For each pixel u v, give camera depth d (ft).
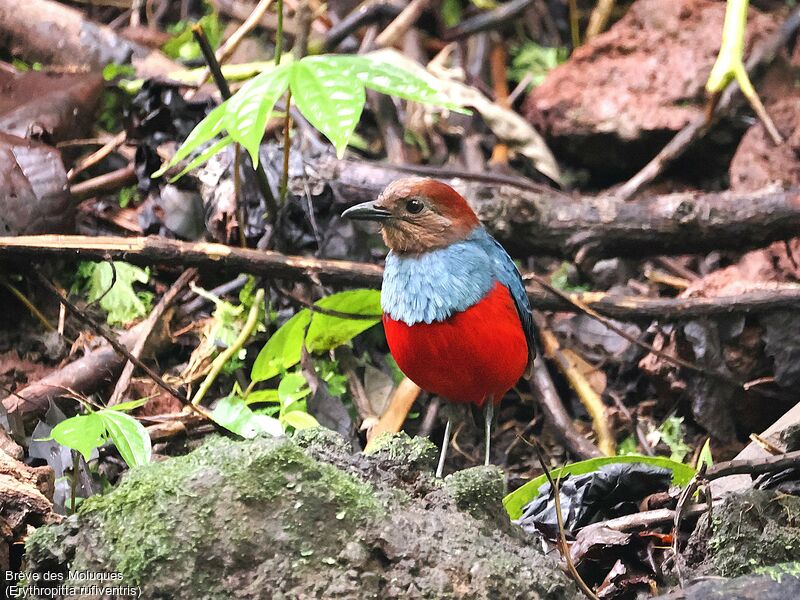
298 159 35.65
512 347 26.43
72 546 18.81
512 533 21.57
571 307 33.47
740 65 38.34
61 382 31.48
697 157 43.91
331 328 32.73
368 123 44.80
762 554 22.18
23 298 33.65
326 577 18.40
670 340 34.32
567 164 45.78
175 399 32.48
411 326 26.02
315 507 18.92
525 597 18.86
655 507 26.12
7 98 38.14
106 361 32.24
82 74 40.40
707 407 34.04
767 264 37.65
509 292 26.55
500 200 34.71
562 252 35.50
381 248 37.35
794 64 44.19
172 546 18.28
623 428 34.71
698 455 33.22
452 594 18.43
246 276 36.27
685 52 44.14
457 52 48.19
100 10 49.73
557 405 33.99
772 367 33.96
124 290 35.50
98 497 19.34
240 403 28.81
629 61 44.62
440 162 43.98
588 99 44.06
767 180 40.70
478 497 21.17
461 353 25.93
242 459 19.19
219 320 34.53
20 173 32.78
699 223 34.71
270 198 33.71
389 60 42.75
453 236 26.14
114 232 37.83
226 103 24.11
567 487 26.53
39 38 42.22
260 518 18.70
